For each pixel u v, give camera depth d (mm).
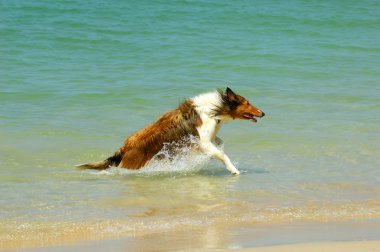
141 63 24438
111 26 29453
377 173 13227
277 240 8812
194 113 14086
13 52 24844
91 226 9602
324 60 26062
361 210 10641
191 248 8430
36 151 14469
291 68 24547
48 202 10969
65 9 31453
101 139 15617
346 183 12484
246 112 14125
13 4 31625
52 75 22000
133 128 16609
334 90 21359
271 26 31984
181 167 14023
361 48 28688
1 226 9555
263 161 14250
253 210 10578
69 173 13141
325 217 10203
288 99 20016
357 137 16047
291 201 11203
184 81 21922
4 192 11523
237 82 22094
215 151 13734
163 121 14180
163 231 9344
